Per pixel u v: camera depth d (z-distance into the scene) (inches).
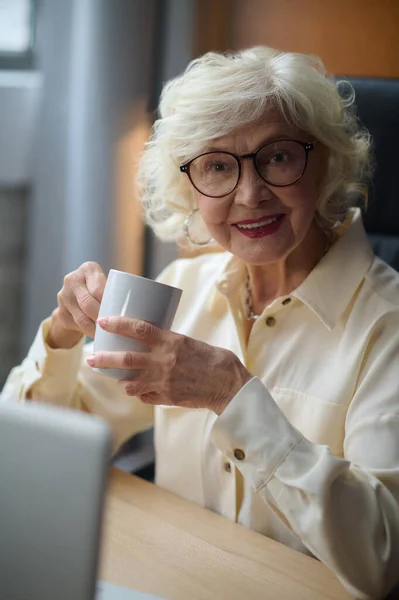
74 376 52.9
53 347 51.8
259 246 46.2
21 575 22.7
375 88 59.8
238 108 43.8
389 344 43.8
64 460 21.6
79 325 47.5
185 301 56.7
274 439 37.6
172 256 89.2
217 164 45.9
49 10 92.1
